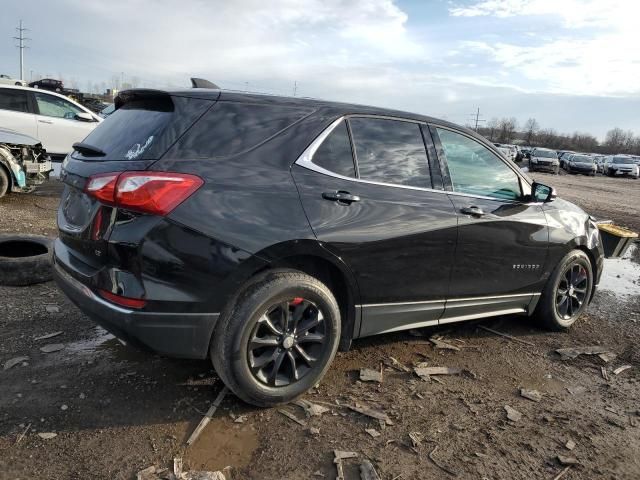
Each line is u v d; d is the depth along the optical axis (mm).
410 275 3510
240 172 2902
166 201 2654
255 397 2994
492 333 4590
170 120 2889
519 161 44344
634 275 7223
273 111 3180
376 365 3789
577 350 4312
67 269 2988
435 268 3635
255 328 2912
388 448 2818
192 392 3219
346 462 2680
